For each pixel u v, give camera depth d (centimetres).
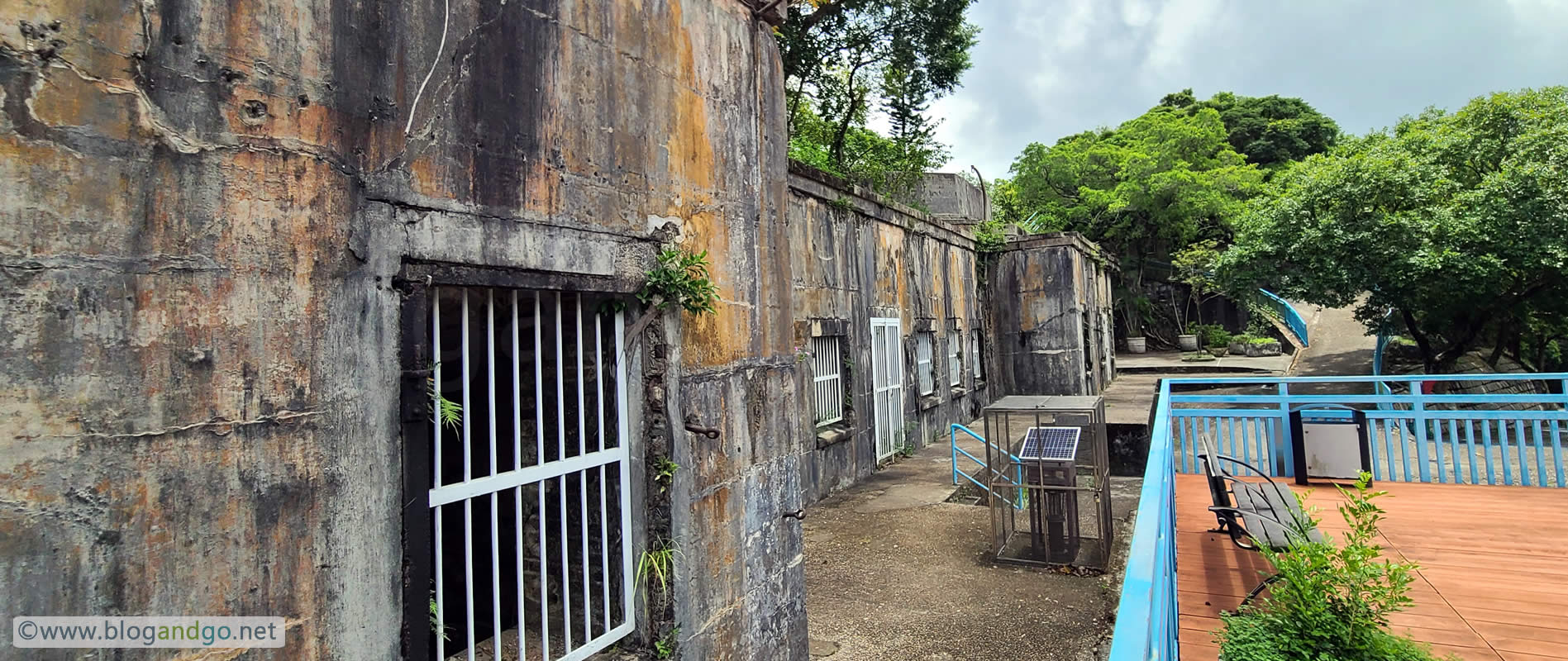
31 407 146
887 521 699
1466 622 377
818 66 1248
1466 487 638
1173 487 426
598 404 299
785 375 418
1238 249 1398
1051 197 2766
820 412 818
